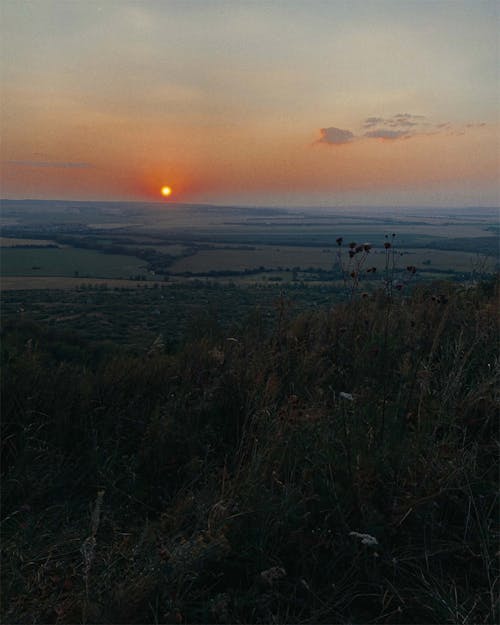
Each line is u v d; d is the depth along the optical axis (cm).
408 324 345
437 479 214
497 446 236
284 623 168
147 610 173
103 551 208
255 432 273
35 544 212
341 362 354
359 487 207
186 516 218
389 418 257
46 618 174
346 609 176
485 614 167
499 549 191
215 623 171
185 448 277
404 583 184
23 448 273
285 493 208
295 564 193
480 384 274
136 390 340
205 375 356
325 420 256
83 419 302
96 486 253
